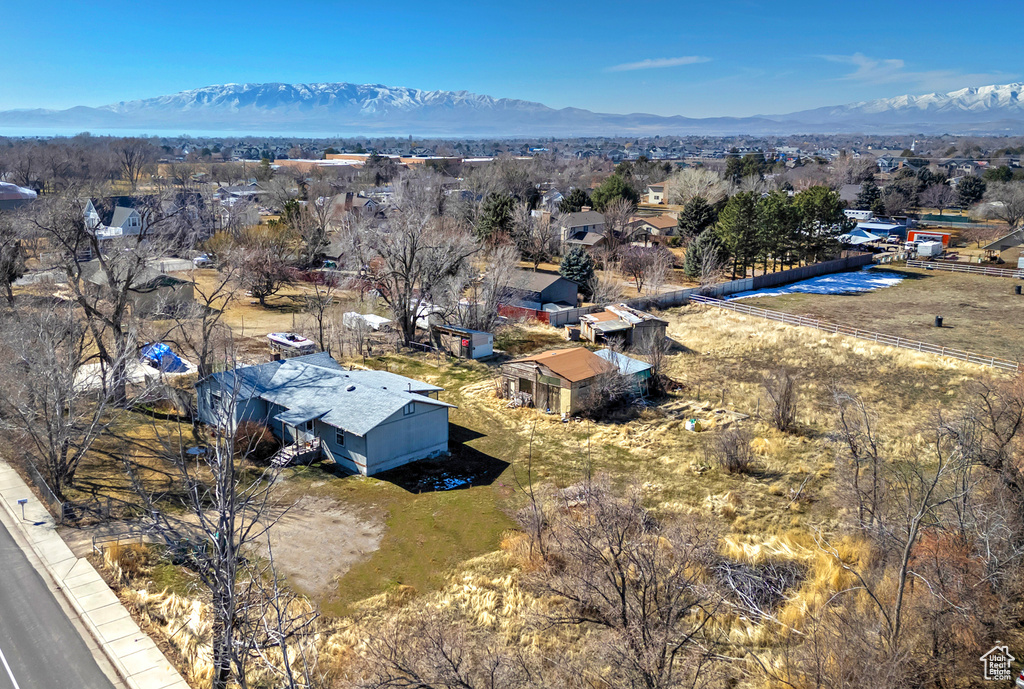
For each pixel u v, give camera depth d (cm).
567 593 2328
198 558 1711
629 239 9856
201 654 2105
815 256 9862
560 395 4416
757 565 2708
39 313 3884
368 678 1883
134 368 3966
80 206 4125
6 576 2523
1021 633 2055
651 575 2073
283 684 1922
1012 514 2380
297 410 3672
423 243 5803
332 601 2469
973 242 11381
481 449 3891
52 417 3094
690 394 4794
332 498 3247
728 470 3612
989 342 5838
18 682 2006
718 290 8000
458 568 2708
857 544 2759
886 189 15475
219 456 1588
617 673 1906
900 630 2008
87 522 2864
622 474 3584
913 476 3114
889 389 4766
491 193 10975
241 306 6919
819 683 1783
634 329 5803
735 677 2052
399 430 3600
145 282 5428
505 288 6450
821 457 3753
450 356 5553
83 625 2275
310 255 8650
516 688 1850
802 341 5934
